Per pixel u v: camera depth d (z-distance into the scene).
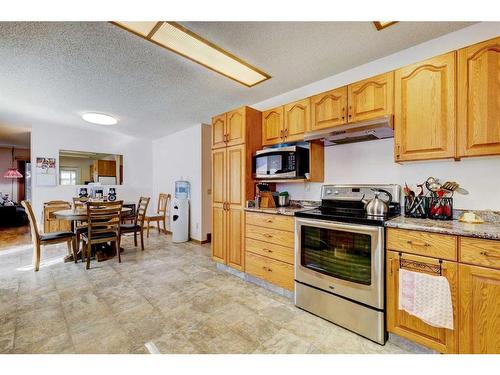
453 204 1.89
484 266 1.29
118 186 5.71
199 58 2.31
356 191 2.37
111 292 2.43
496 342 1.26
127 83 2.88
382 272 1.65
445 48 1.97
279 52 2.20
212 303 2.22
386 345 1.64
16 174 6.76
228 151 2.96
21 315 1.99
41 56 2.29
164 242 4.59
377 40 2.02
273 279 2.41
